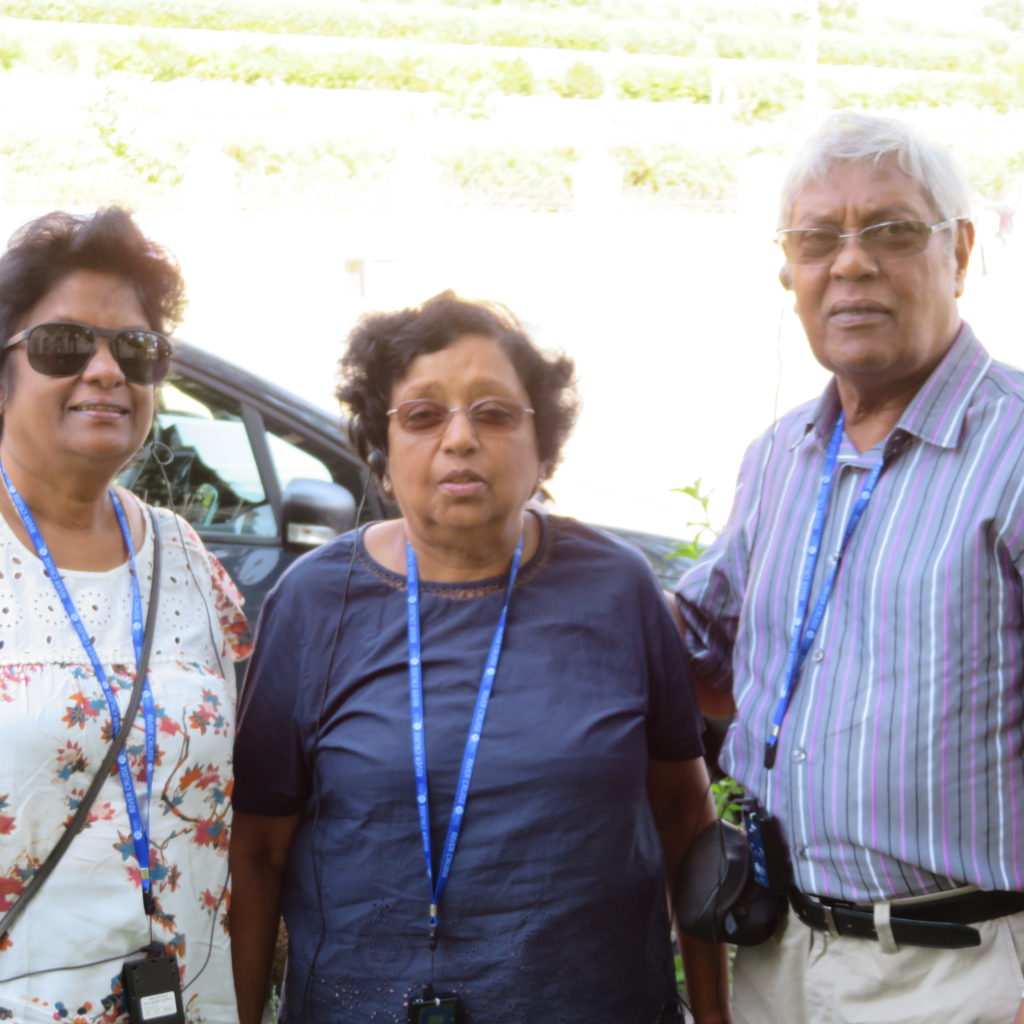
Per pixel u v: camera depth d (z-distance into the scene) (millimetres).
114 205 2393
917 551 2387
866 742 2375
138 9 23359
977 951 2348
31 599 2305
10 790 2178
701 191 22344
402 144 22297
